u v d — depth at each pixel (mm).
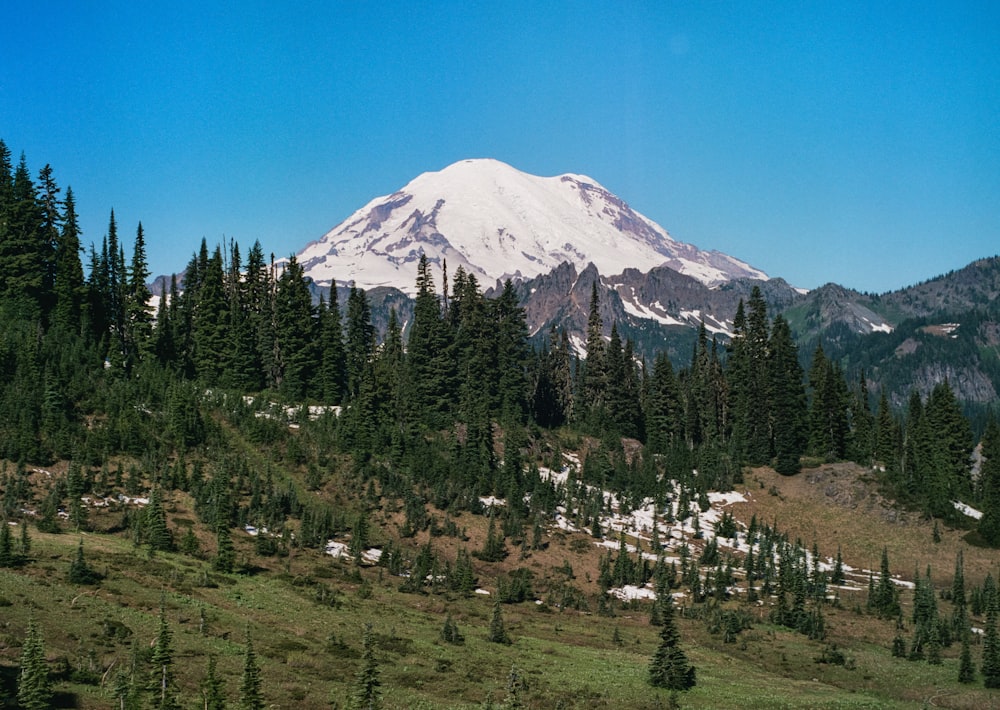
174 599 79625
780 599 104750
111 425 113562
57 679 60656
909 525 137500
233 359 143250
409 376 145000
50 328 132375
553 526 123562
